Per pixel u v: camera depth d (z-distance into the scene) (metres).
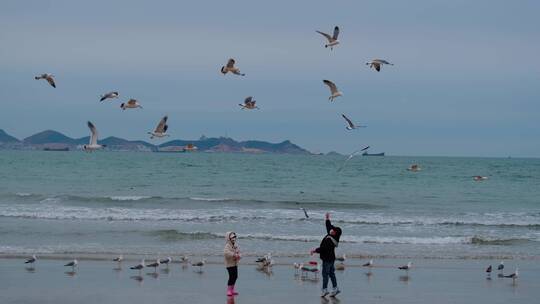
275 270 27.98
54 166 120.81
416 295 23.20
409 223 44.62
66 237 35.97
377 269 28.59
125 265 28.66
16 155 194.25
